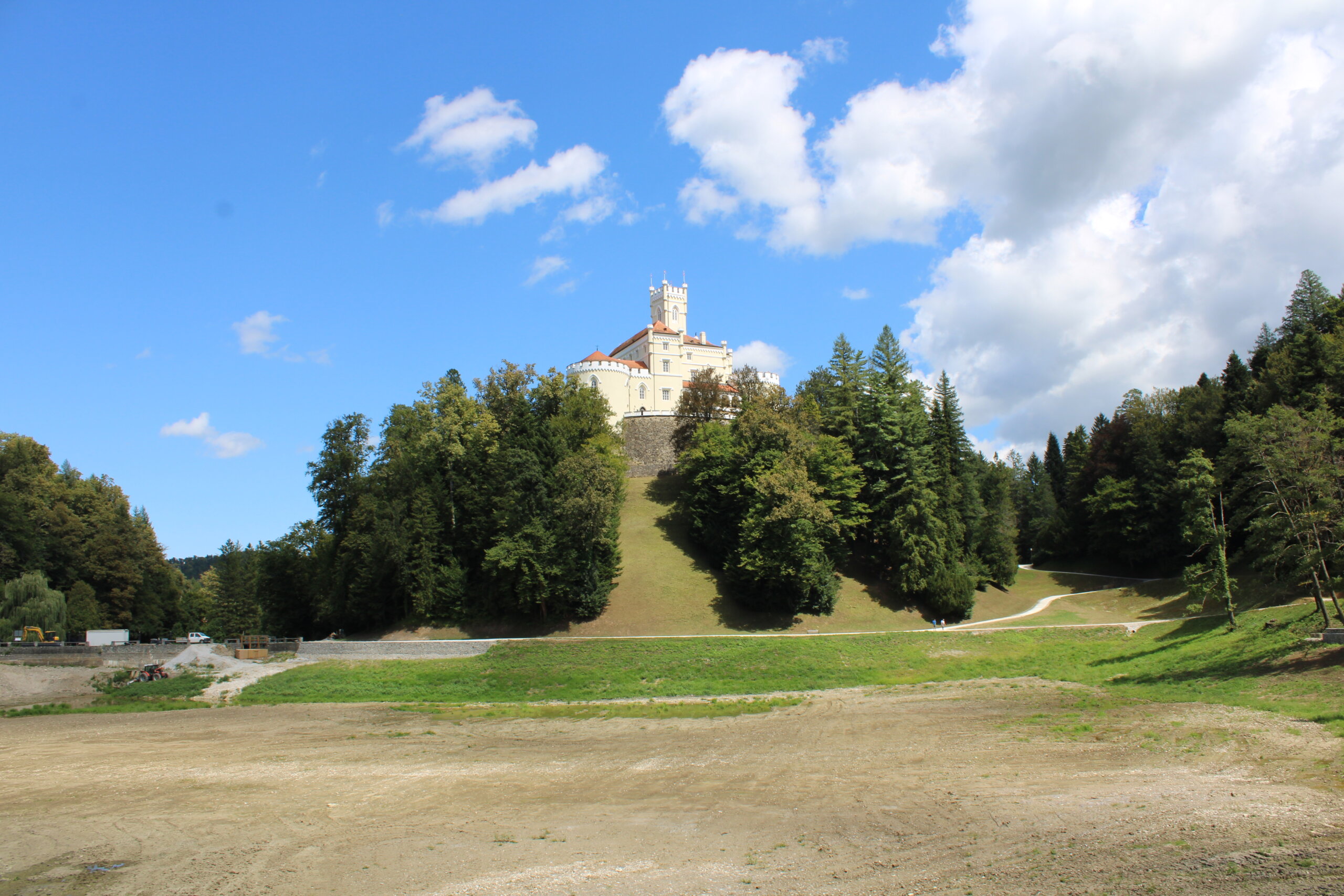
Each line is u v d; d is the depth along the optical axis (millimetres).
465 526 73875
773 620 69500
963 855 17641
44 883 18719
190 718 44469
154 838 21891
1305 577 48938
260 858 19906
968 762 26641
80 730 41125
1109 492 91812
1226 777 22031
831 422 87562
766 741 32750
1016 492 122750
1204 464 53719
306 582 82500
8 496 86500
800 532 69562
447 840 20859
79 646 65750
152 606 101625
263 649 61906
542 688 51469
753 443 77562
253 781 28328
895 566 76750
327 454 81875
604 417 95125
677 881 17250
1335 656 35594
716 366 127000
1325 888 14180
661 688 49688
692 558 80062
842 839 19469
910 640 57938
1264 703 30875
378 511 72375
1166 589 78875
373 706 46938
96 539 96438
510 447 72625
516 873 18141
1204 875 15289
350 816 23484
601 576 69438
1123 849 17078
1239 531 70938
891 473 79938
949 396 95062
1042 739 29234
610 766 29219
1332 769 21656
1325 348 71500
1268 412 49031
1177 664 43344
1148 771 23484
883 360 86000
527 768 29234
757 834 20266
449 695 50688
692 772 27766
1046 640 58000
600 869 18219
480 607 70562
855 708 39562
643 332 128250
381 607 71812
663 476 99312
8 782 29172
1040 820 19594
